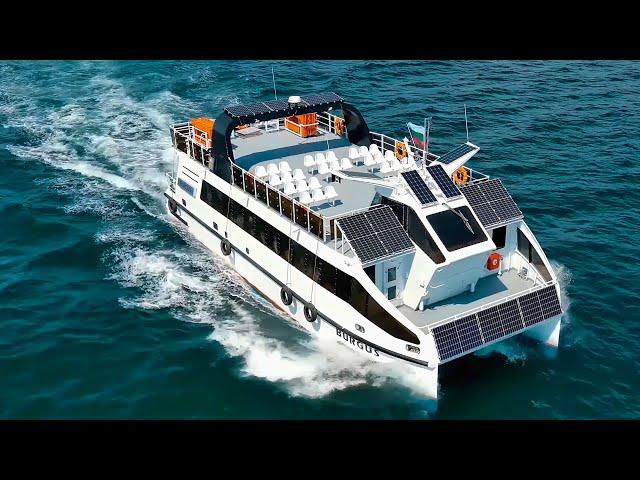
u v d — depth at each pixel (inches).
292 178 1187.3
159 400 1005.8
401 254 1018.1
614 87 2212.1
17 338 1122.0
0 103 2022.6
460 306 1071.6
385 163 1210.6
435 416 984.3
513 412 992.9
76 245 1382.9
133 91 2126.0
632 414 988.6
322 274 1078.4
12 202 1518.2
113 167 1691.7
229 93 2132.1
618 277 1289.4
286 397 1015.6
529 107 2062.0
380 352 1031.0
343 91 2170.3
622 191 1593.3
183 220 1446.9
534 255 1118.4
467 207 1055.0
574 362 1085.8
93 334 1139.3
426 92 2172.7
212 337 1142.3
